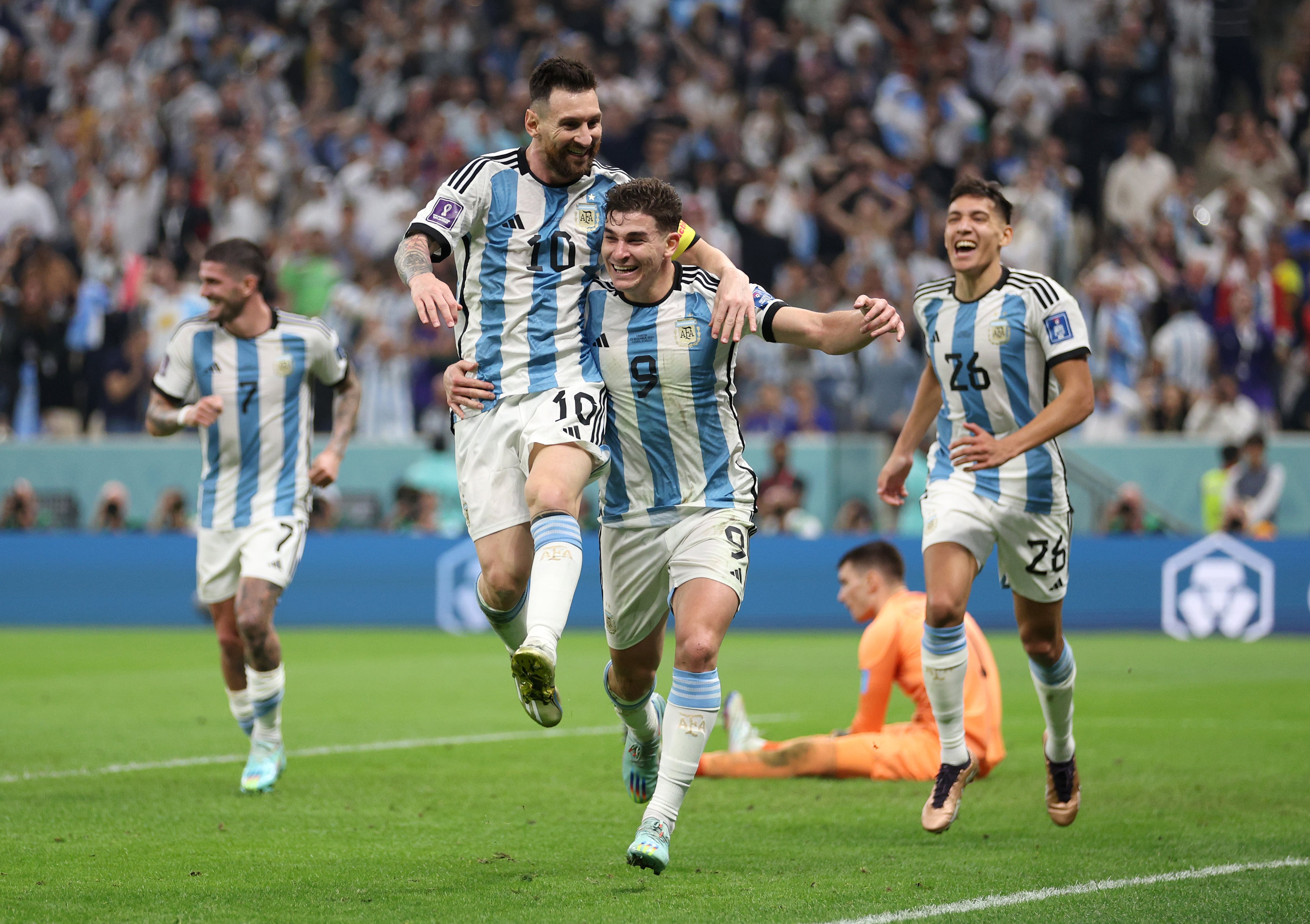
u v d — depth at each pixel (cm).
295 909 1224
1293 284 5194
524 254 1433
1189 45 6153
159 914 1205
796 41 6209
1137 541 4384
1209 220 5531
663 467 1427
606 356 1424
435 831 1593
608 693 1588
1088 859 1445
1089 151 5791
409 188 5688
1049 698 1630
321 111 6175
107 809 1716
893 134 5981
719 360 1416
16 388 5247
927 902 1254
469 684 3072
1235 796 1812
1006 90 6025
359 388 2033
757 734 2044
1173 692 2952
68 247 5672
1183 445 4666
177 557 4553
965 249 1645
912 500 4500
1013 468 1622
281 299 5400
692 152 5738
